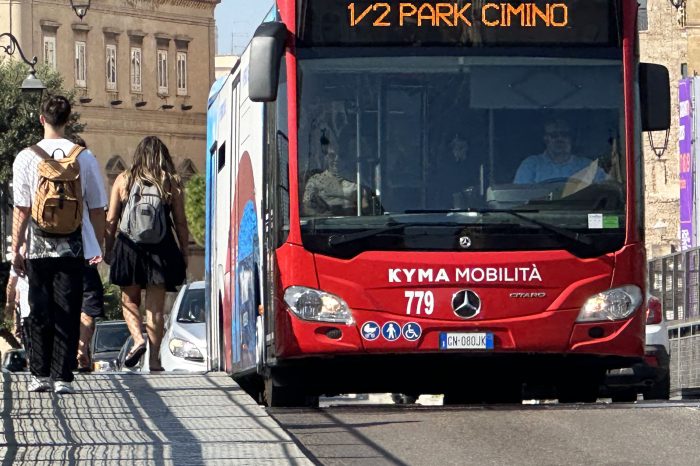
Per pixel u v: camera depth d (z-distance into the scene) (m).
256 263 22.56
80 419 18.08
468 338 20.69
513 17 21.22
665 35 100.75
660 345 27.45
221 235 27.86
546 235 20.88
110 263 25.17
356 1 21.12
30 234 19.77
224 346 27.23
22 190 19.72
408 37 21.14
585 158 21.11
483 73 21.11
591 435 17.64
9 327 92.81
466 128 21.00
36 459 14.96
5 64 105.94
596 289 20.94
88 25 125.62
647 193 99.38
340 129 20.95
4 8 121.12
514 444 16.95
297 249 20.77
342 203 20.81
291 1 21.11
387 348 20.62
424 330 20.66
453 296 20.69
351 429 18.42
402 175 20.88
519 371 22.11
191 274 131.88
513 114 21.06
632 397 28.58
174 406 19.44
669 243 98.44
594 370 22.11
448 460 15.77
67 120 19.95
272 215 21.12
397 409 20.89
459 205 20.86
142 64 129.75
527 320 20.77
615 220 21.05
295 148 20.92
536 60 21.20
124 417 18.34
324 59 21.03
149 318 25.12
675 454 16.06
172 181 24.95
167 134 131.88
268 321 21.47
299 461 14.96
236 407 19.38
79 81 125.25
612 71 21.28
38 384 20.44
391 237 20.75
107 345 54.66
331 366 21.67
